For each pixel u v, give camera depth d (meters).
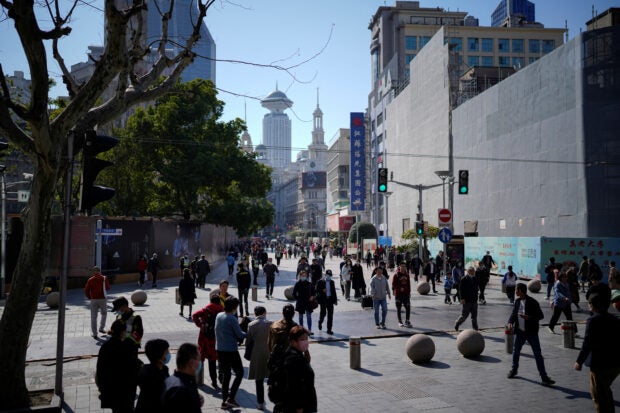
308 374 5.15
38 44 6.72
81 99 7.40
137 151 37.97
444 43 49.97
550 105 33.97
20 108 6.75
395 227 66.31
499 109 40.09
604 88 30.19
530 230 35.97
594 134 30.36
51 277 24.59
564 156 32.50
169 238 34.81
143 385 4.88
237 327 7.75
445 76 49.28
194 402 4.18
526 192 36.50
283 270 41.47
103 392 5.77
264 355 7.66
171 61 9.14
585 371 9.75
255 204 46.03
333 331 14.17
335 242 76.50
